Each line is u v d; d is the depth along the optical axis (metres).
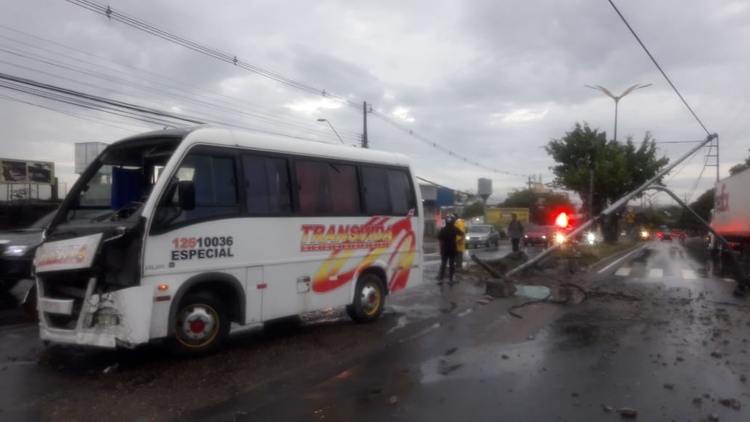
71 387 7.58
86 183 9.11
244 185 9.43
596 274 21.75
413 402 7.10
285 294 10.00
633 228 73.75
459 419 6.54
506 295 15.00
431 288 16.52
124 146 9.10
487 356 9.23
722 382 7.87
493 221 70.12
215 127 9.24
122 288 8.08
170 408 6.88
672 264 27.19
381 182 12.04
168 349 9.01
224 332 9.25
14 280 13.87
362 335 10.66
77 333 8.17
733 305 14.09
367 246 11.62
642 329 11.21
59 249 8.37
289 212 10.12
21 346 9.58
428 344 10.02
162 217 8.32
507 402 7.09
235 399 7.20
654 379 8.00
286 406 6.97
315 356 9.18
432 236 56.62
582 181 39.94
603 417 6.60
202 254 8.77
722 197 28.67
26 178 39.75
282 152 10.10
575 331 11.05
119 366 8.51
